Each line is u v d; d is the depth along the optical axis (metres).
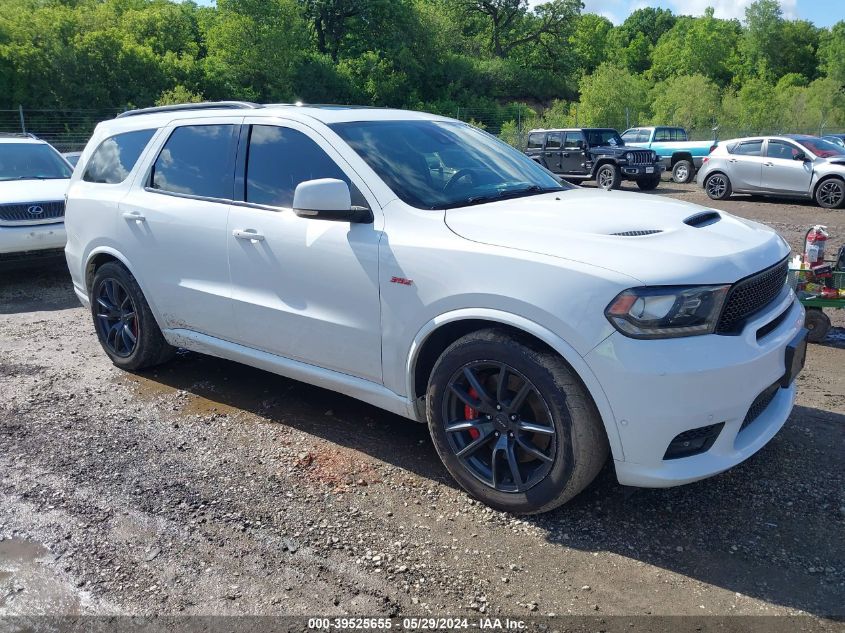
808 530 3.01
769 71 80.50
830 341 5.84
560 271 2.85
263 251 3.90
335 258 3.56
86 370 5.24
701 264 2.82
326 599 2.63
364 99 56.81
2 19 37.72
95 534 3.08
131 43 39.56
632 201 3.64
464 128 4.54
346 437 4.02
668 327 2.72
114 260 5.09
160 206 4.50
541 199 3.63
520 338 3.00
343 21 59.94
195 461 3.75
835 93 50.91
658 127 24.58
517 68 65.56
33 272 9.20
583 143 20.77
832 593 2.61
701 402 2.73
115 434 4.10
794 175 15.45
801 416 4.20
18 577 2.80
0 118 31.83
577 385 2.88
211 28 51.59
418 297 3.24
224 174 4.23
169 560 2.89
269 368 4.15
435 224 3.29
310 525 3.12
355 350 3.58
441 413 3.29
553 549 2.92
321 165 3.77
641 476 2.83
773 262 3.12
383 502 3.31
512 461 3.08
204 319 4.35
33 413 4.43
